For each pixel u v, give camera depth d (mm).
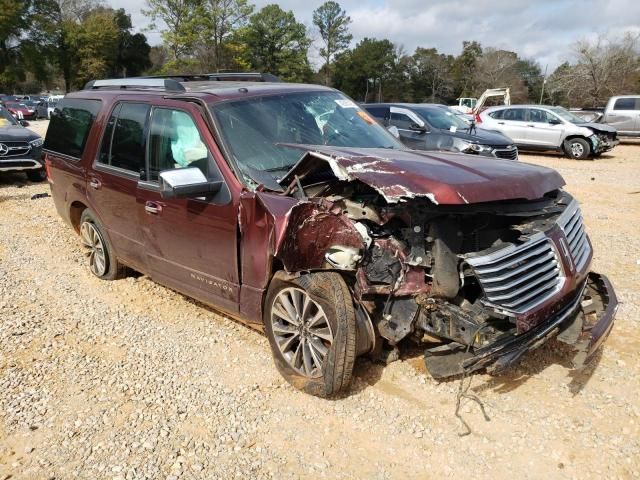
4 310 5137
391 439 3203
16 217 8789
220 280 4055
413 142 12344
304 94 4859
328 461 3047
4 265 6422
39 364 4180
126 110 5047
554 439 3170
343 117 4855
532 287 3215
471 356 3197
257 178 3854
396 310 3355
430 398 3557
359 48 80875
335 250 3320
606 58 47188
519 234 3369
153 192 4473
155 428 3385
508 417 3365
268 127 4293
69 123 6000
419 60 84500
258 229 3639
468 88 82938
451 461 3020
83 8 66438
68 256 6750
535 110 18359
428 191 3055
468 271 3186
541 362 3959
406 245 3338
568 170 14789
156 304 5238
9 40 57188
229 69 43156
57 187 6145
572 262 3441
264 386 3787
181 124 4344
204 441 3250
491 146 11992
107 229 5363
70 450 3211
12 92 63031
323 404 3537
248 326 4680
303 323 3584
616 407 3449
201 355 4246
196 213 4059
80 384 3898
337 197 3539
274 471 2988
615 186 11836
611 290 3791
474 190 3139
